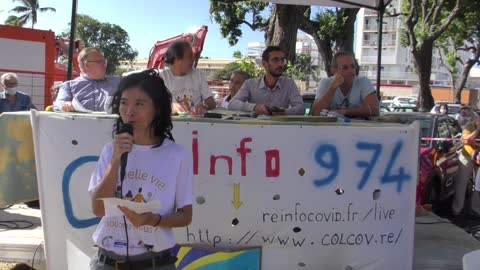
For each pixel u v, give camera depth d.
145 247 2.25
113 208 2.12
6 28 10.28
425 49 24.02
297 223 3.48
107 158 2.31
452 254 4.07
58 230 3.51
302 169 3.46
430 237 4.56
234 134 3.41
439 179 7.92
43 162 3.49
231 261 3.44
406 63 96.00
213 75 66.31
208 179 3.42
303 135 3.44
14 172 4.12
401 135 3.51
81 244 3.49
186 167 2.33
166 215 2.25
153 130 2.31
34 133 3.47
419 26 26.69
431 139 7.95
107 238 2.28
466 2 23.73
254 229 3.47
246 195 3.44
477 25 33.41
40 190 3.50
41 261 3.87
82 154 3.46
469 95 61.34
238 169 3.43
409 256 3.57
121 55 71.81
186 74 4.86
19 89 10.45
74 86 4.86
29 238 4.02
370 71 98.31
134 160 2.27
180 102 4.69
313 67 71.50
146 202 2.19
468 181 8.18
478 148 7.96
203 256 3.43
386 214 3.54
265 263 3.49
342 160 3.48
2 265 3.86
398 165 3.52
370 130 3.48
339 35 15.92
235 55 16.42
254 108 4.49
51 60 10.79
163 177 2.26
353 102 4.66
